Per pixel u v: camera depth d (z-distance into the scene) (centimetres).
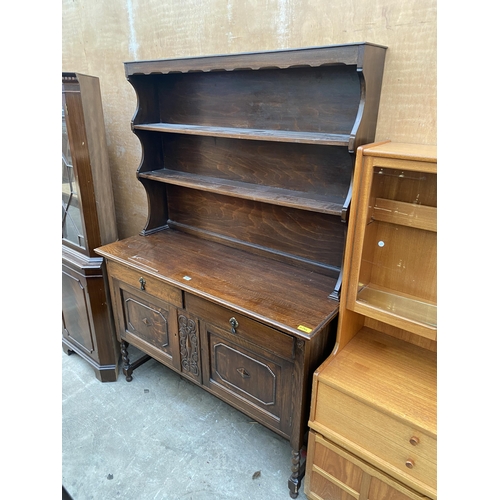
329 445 136
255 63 136
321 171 155
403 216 123
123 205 260
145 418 195
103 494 157
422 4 121
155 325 186
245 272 170
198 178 191
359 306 131
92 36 225
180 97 189
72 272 206
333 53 120
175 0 181
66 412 199
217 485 161
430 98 128
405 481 118
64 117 180
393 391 123
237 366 157
